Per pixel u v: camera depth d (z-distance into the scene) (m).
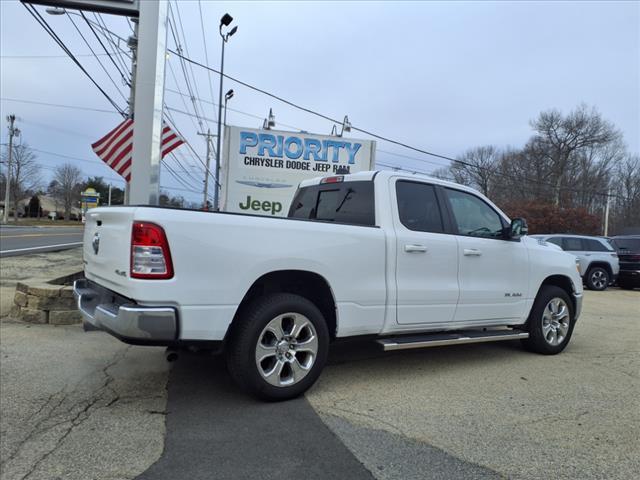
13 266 12.41
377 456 3.05
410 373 4.85
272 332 3.85
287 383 3.92
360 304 4.26
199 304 3.44
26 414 3.58
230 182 12.91
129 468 2.84
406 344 4.45
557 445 3.27
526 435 3.41
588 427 3.58
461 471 2.89
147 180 7.67
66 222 77.81
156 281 3.30
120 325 3.32
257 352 3.76
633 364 5.45
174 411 3.70
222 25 19.80
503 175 52.94
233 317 3.60
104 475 2.75
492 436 3.38
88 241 4.33
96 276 4.04
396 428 3.47
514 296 5.46
